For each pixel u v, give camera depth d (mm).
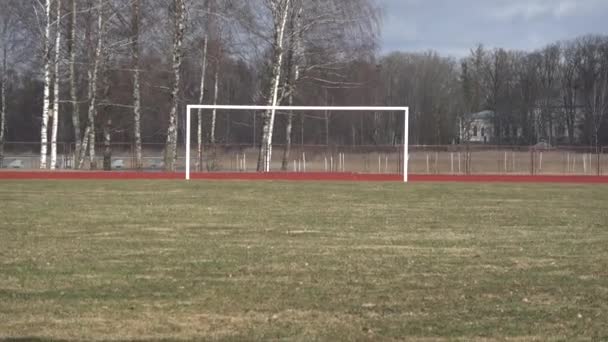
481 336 6848
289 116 45594
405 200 22141
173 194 23828
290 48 42125
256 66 47156
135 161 43438
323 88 45281
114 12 40219
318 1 41188
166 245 12344
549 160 47906
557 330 7051
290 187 28203
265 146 42406
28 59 43562
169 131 40375
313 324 7234
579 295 8609
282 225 15312
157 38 41250
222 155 46812
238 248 12055
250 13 41500
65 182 30547
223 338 6742
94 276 9531
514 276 9781
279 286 9016
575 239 13523
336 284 9164
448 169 47500
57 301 8078
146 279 9359
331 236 13664
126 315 7516
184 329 7031
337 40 42031
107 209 18469
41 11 40656
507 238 13602
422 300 8305
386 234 14016
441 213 18156
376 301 8242
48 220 15930
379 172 44844
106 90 43125
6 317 7383
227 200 21531
